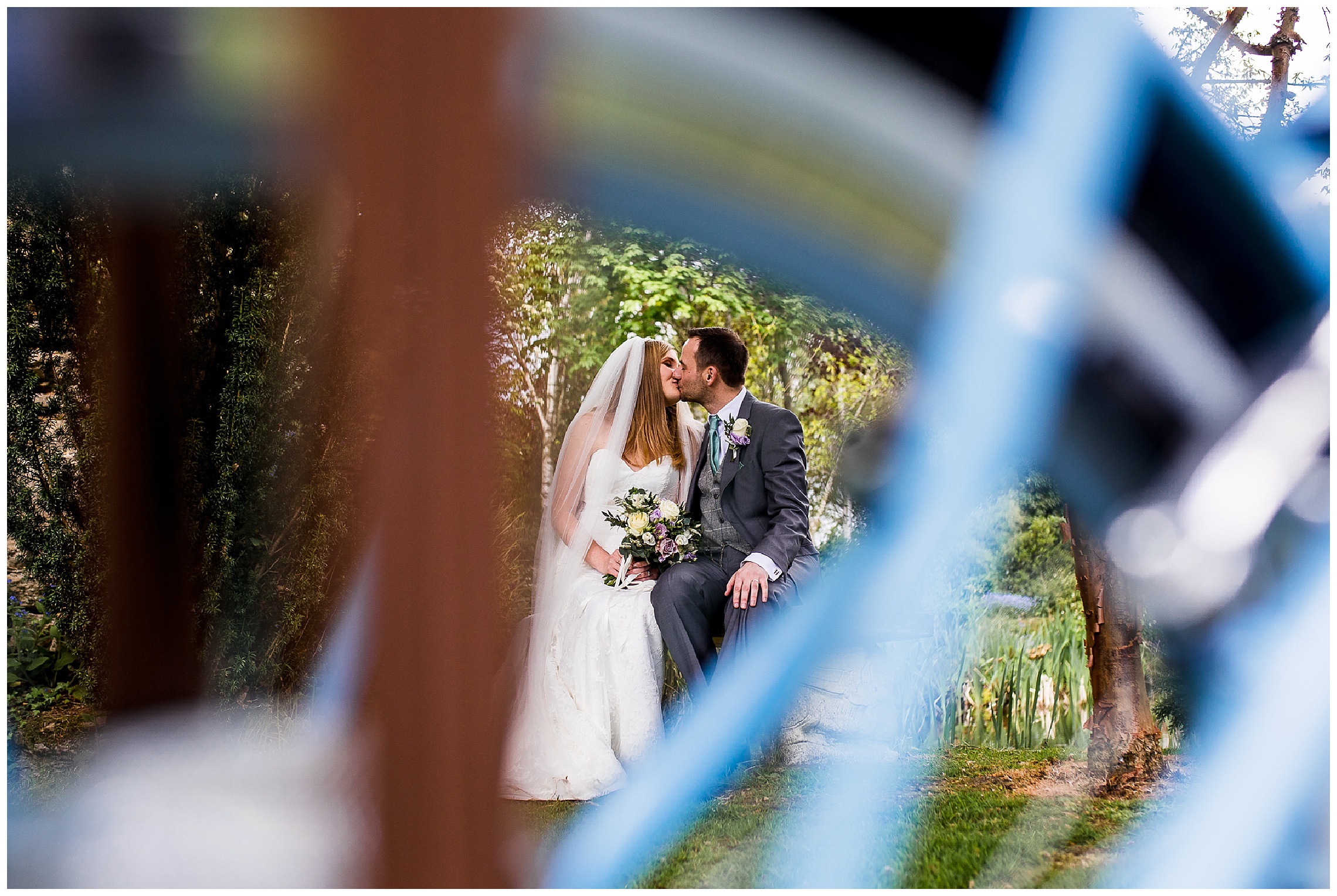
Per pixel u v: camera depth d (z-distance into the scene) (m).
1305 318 2.54
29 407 3.55
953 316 4.90
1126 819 2.85
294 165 3.71
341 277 3.67
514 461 5.62
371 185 3.63
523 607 4.89
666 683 3.94
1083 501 3.17
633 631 3.45
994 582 5.23
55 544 3.60
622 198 5.78
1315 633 2.51
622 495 3.76
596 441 3.77
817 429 6.11
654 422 3.85
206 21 3.61
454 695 2.95
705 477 3.83
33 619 3.88
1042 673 4.21
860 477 5.88
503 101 4.52
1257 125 3.38
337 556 3.68
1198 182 3.16
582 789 3.23
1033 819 2.90
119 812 2.84
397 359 3.27
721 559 3.76
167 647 3.64
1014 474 5.21
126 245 3.63
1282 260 2.85
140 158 3.62
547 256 5.84
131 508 3.64
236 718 3.55
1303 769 2.71
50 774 3.16
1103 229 3.26
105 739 3.39
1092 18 3.63
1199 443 2.50
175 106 3.61
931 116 4.59
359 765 2.92
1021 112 3.98
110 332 3.62
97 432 3.62
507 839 2.79
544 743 3.28
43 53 3.59
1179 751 3.21
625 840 2.83
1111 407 3.03
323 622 3.69
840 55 4.89
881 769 3.48
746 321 6.17
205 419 3.71
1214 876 2.47
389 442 3.17
